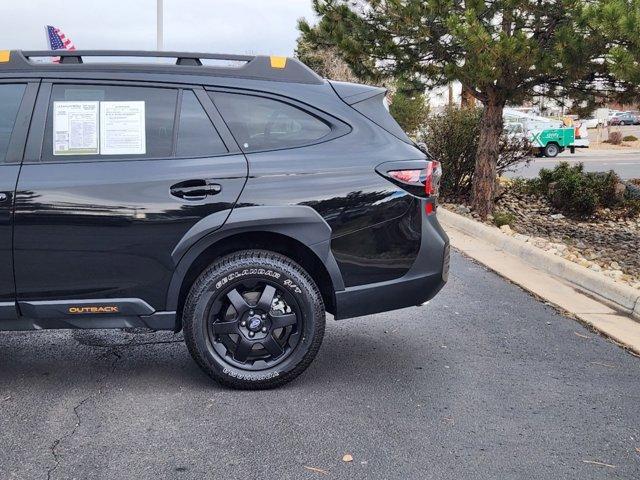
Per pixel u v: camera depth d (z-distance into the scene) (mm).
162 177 4164
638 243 10922
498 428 3984
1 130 4195
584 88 11148
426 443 3770
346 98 4543
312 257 4383
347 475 3406
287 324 4328
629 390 4621
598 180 13836
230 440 3730
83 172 4145
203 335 4254
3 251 4070
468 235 10484
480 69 10242
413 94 12719
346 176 4328
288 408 4152
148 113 4305
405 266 4434
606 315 6359
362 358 5078
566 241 10719
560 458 3658
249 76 4453
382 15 11320
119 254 4141
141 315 4234
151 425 3889
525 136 15531
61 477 3318
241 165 4254
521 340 5613
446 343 5480
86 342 5297
